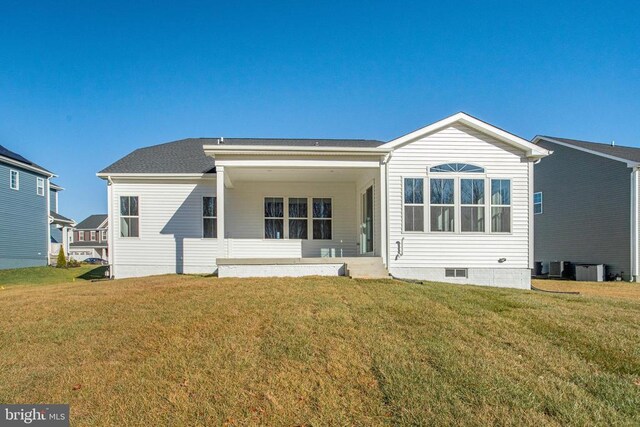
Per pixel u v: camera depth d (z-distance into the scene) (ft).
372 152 38.60
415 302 24.82
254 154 38.47
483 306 24.16
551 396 13.29
